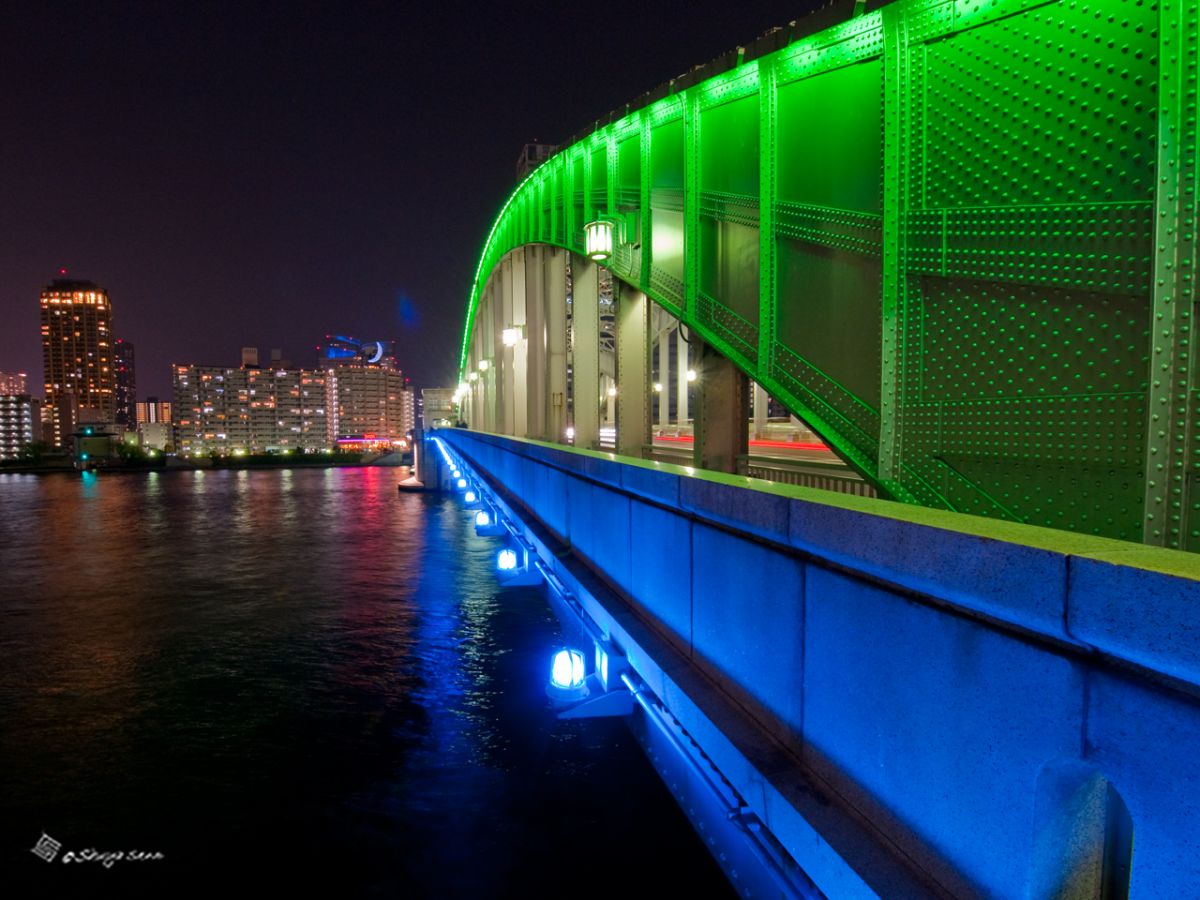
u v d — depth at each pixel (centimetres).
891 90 492
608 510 601
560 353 1853
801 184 611
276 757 728
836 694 253
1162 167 324
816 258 594
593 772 583
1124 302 346
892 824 220
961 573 185
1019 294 401
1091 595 147
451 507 4522
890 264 493
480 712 831
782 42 630
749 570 326
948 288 449
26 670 1086
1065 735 158
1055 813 168
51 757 742
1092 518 360
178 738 792
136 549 2747
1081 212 364
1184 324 318
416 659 1103
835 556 244
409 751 727
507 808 582
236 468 12850
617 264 1084
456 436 3619
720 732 316
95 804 632
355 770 688
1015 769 173
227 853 540
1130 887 145
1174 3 318
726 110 748
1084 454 364
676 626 430
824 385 585
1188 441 316
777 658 298
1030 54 390
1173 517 322
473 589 1662
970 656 188
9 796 651
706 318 799
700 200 804
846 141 551
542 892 466
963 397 438
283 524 3662
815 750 267
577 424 1548
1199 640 124
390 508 4584
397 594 1673
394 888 486
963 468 438
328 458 14012
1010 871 174
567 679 737
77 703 922
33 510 4909
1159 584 132
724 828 403
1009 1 399
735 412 893
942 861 198
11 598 1731
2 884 504
